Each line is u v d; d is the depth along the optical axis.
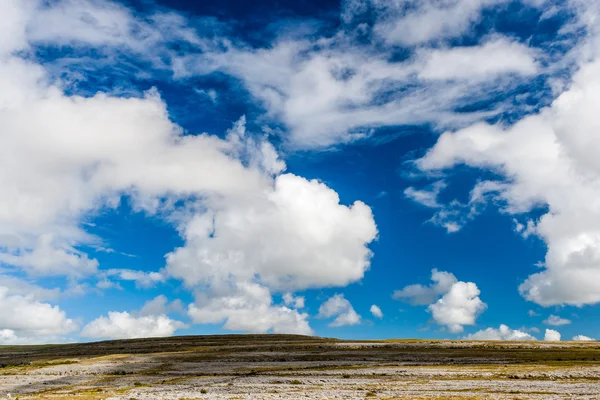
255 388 88.94
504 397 68.69
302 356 157.88
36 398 78.06
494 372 105.31
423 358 145.75
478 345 182.50
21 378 117.56
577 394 71.12
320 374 111.88
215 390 87.50
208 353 175.75
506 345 182.12
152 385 99.81
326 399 69.25
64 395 83.19
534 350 167.38
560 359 136.75
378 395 73.56
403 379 98.06
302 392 79.81
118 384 103.69
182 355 168.38
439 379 96.56
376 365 131.50
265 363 142.00
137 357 164.75
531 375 98.25
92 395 82.00
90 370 131.62
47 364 154.75
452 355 152.38
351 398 69.94
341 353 165.50
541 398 66.81
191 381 105.12
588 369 105.62
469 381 91.12
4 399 77.94
